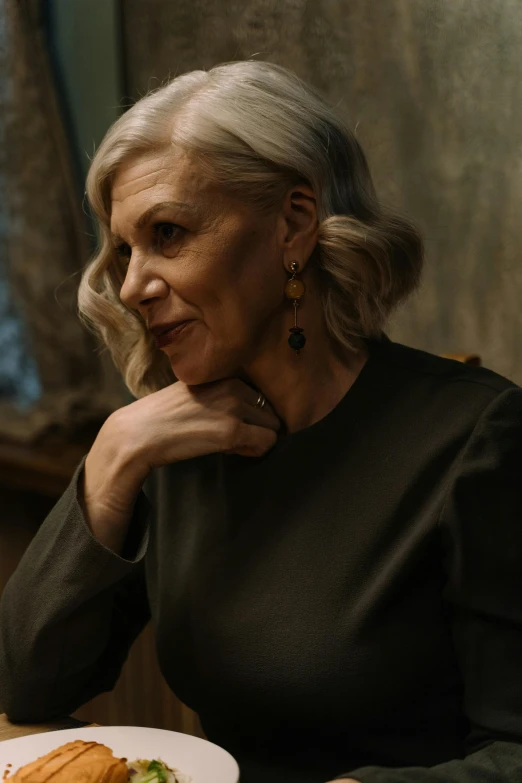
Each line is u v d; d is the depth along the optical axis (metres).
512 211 2.09
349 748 1.30
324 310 1.39
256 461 1.43
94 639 1.48
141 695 2.69
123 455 1.42
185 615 1.42
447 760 1.29
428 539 1.26
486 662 1.24
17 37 2.93
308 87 1.37
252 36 2.46
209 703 1.40
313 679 1.28
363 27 2.26
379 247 1.34
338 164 1.36
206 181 1.27
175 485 1.55
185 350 1.35
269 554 1.37
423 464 1.31
